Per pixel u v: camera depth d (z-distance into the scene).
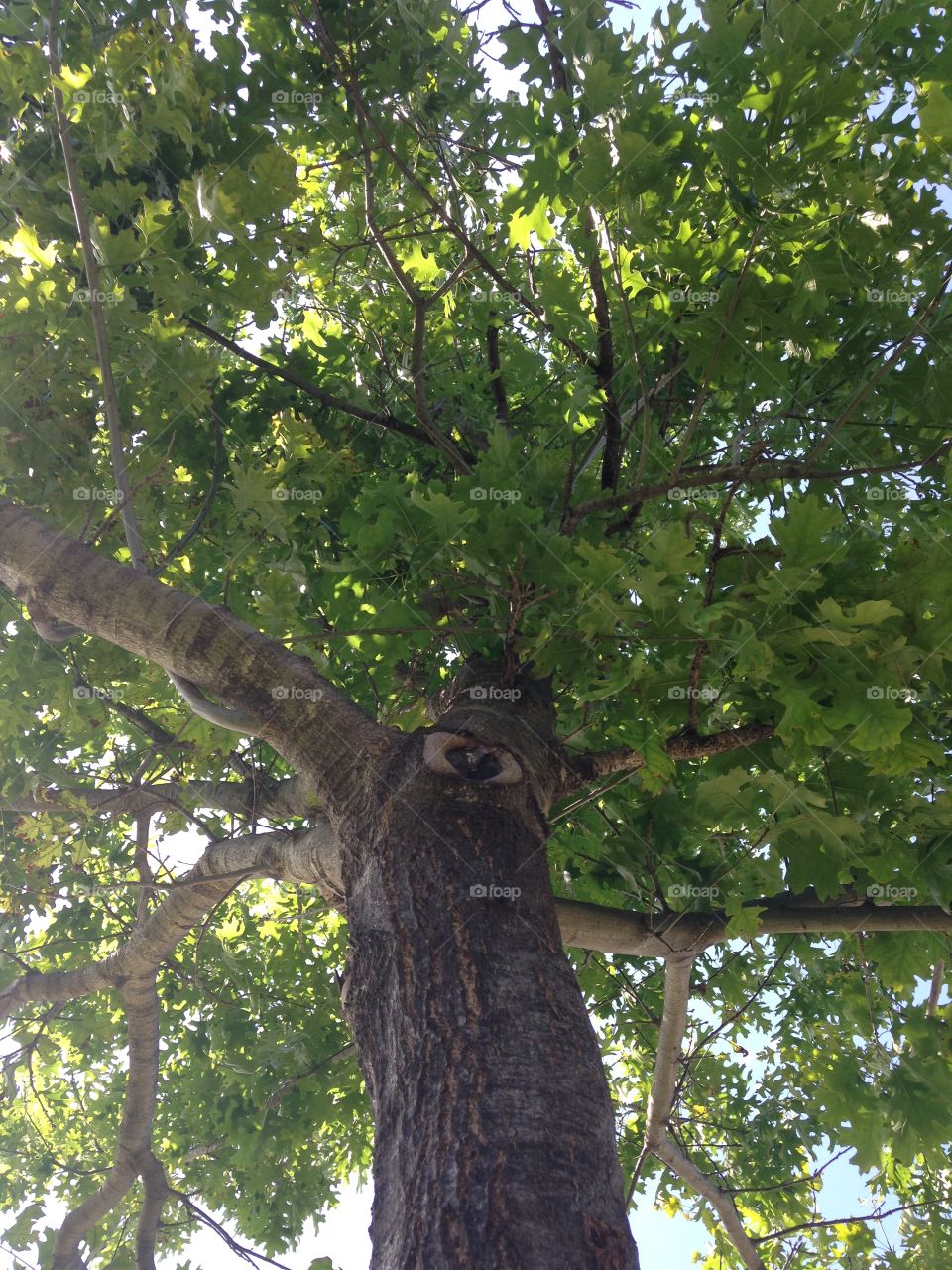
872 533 3.91
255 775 4.61
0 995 5.32
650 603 2.95
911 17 3.40
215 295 3.59
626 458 4.76
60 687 4.78
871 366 3.96
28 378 3.83
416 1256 1.89
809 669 3.04
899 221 3.39
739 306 3.35
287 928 7.14
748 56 3.01
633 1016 6.69
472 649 3.73
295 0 3.77
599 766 3.42
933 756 3.02
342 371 5.36
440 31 4.20
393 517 3.61
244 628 3.21
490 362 5.13
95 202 3.62
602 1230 1.92
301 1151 6.89
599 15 3.40
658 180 3.16
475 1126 2.06
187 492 4.77
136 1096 5.44
